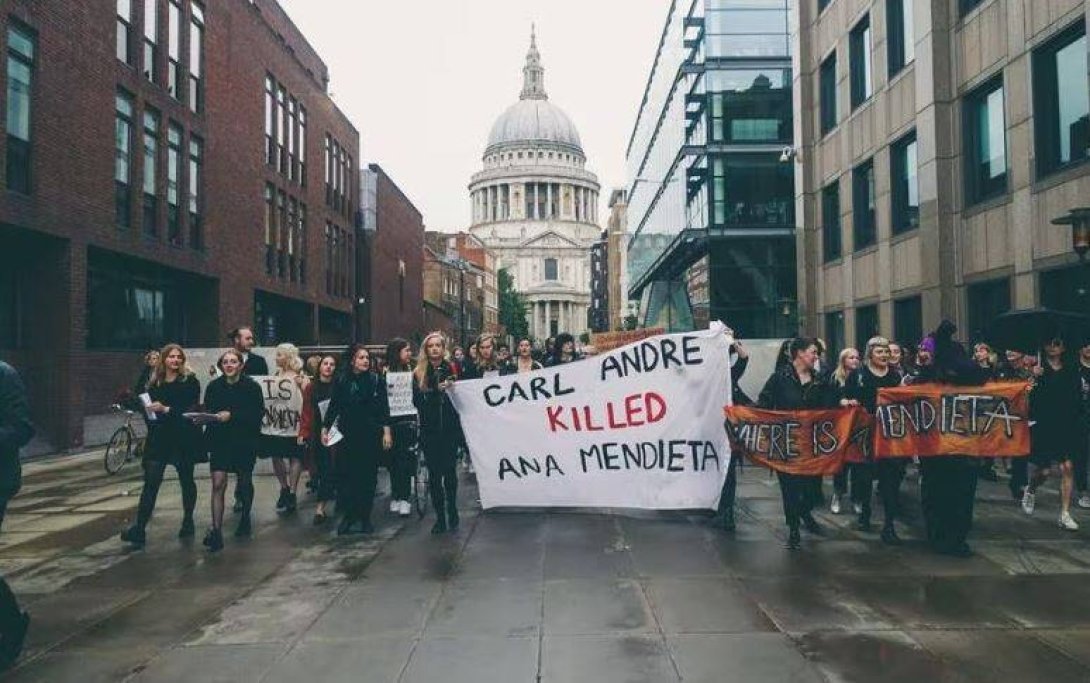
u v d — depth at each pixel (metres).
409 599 5.97
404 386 9.70
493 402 9.38
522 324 122.94
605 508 9.52
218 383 8.16
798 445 7.57
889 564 6.79
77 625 5.52
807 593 5.95
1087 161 11.56
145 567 7.12
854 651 4.77
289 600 6.02
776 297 32.00
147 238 20.80
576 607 5.70
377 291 46.25
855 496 9.23
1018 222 13.27
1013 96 13.39
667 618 5.42
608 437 9.09
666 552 7.30
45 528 9.07
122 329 21.14
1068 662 4.57
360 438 8.41
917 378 8.68
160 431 8.19
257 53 28.72
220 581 6.61
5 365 5.10
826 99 22.83
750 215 32.06
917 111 16.27
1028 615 5.39
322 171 36.94
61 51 17.11
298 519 9.38
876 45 18.72
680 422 8.88
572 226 165.00
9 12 15.43
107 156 18.89
